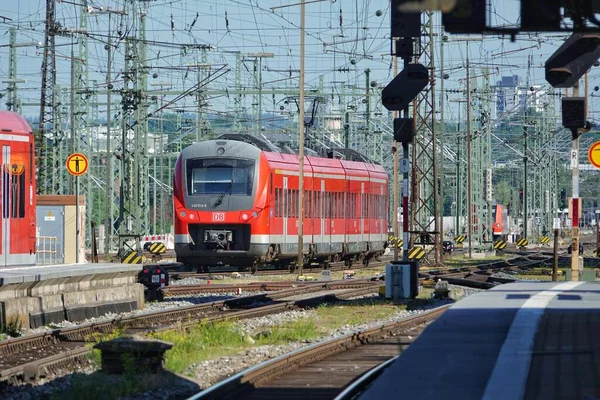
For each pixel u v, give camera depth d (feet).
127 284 236.02
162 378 122.31
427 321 198.39
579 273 250.16
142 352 125.29
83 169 311.68
